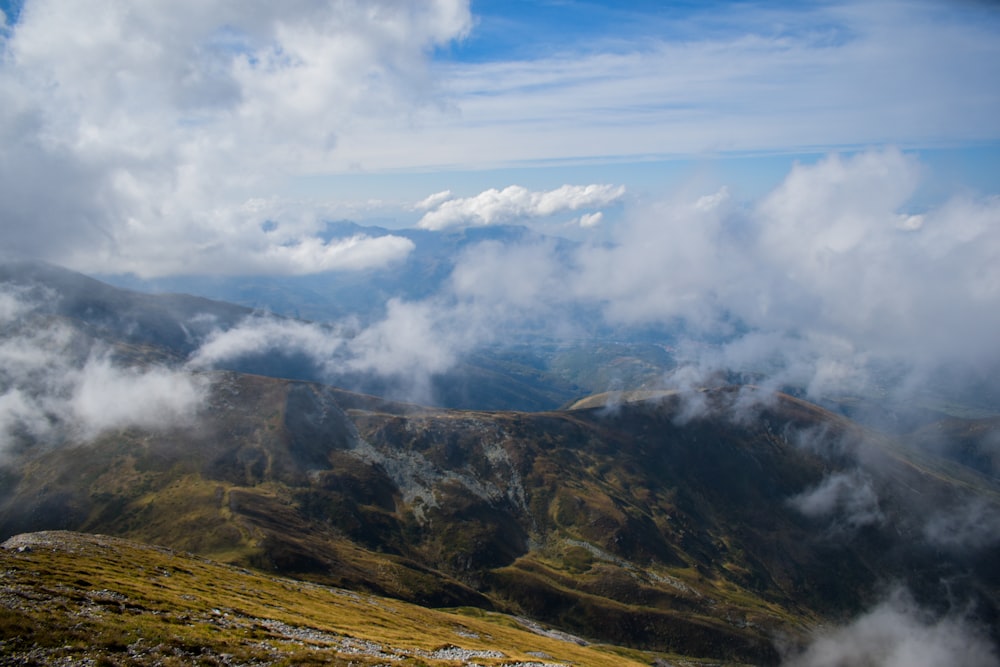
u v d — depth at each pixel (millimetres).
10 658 48844
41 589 66188
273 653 61031
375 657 68562
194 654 56750
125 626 59344
